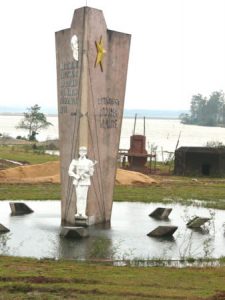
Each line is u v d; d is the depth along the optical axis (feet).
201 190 111.24
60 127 70.08
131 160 160.15
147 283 41.81
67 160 68.85
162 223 70.79
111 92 69.51
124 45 70.33
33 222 68.95
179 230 66.23
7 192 97.66
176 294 38.55
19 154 200.75
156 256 53.11
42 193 97.14
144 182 119.96
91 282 41.60
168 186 117.50
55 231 63.36
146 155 158.20
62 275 43.27
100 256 52.19
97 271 45.37
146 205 87.71
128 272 45.47
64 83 69.31
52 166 129.39
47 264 47.62
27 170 126.21
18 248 54.90
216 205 89.25
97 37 67.10
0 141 293.02
